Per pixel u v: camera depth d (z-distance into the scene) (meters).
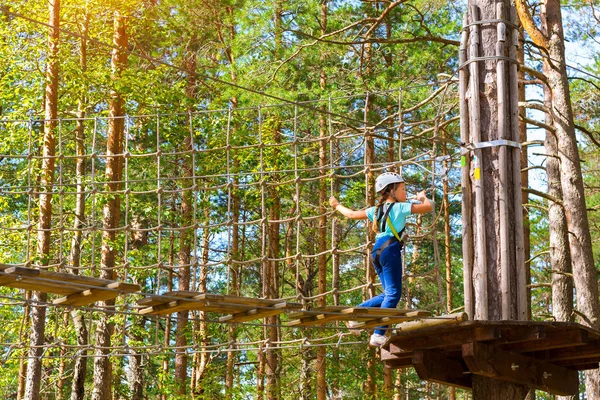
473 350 6.52
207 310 6.39
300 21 17.91
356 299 29.48
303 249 23.53
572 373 7.84
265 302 6.30
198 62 21.86
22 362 18.77
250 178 19.89
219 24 21.30
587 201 20.31
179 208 24.59
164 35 20.31
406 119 18.27
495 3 7.29
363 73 17.66
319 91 16.98
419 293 27.77
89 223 19.48
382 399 20.28
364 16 17.78
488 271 6.91
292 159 20.02
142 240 24.39
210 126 19.52
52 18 17.19
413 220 25.11
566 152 12.83
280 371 20.56
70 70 17.19
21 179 17.38
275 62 17.53
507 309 6.77
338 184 22.69
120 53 18.50
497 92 7.12
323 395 19.95
